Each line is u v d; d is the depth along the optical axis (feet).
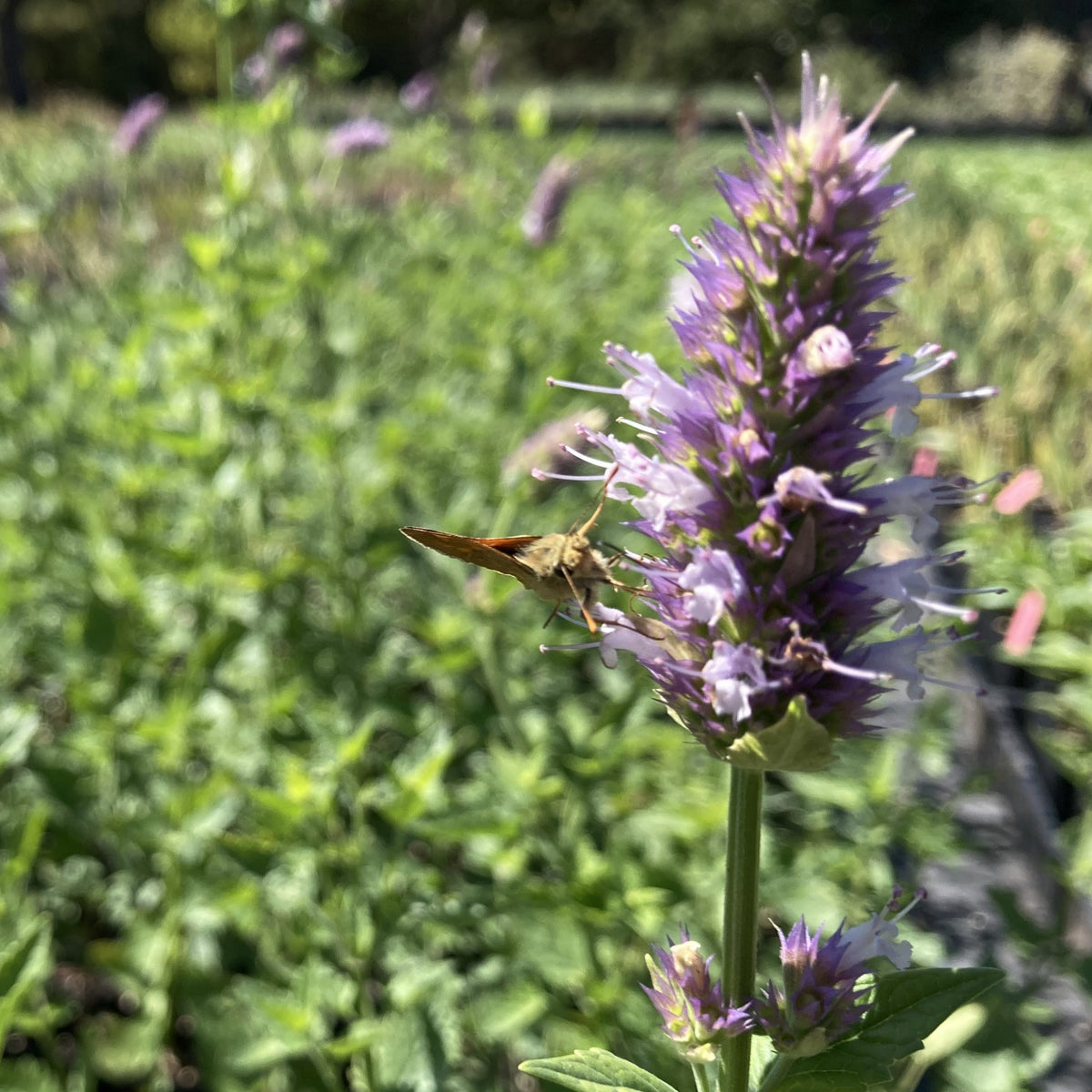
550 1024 0.71
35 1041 0.89
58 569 1.12
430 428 1.27
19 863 0.67
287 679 1.02
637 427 0.38
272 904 0.81
